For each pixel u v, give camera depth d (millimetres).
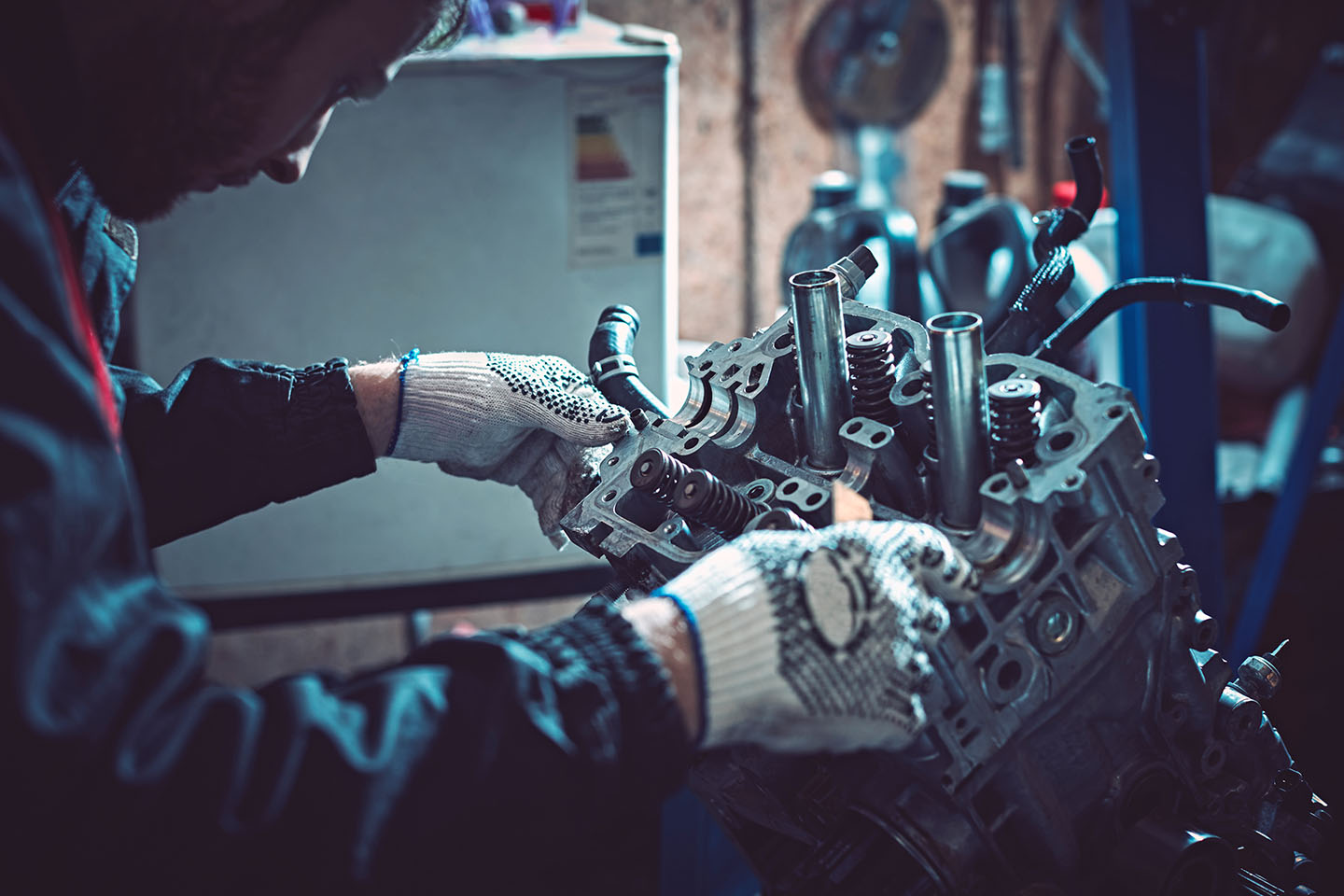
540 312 1852
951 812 793
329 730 641
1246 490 2840
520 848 661
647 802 688
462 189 1760
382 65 780
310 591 1904
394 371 1101
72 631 590
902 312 1707
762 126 3160
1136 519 795
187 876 608
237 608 1898
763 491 889
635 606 728
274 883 617
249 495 1058
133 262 986
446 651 714
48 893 612
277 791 620
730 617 702
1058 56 3438
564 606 2723
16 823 587
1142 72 1598
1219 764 888
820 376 886
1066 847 820
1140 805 854
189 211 1694
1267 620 2432
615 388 1111
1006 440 796
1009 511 770
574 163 1781
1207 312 1676
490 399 1088
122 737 605
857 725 707
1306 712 2123
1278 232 3246
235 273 1739
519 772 650
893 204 3369
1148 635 829
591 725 663
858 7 3123
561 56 1722
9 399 590
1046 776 818
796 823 886
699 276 3266
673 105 1792
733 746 908
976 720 774
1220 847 819
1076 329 938
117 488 630
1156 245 1651
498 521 1910
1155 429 1701
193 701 642
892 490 872
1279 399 3324
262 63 728
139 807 602
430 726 660
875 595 710
